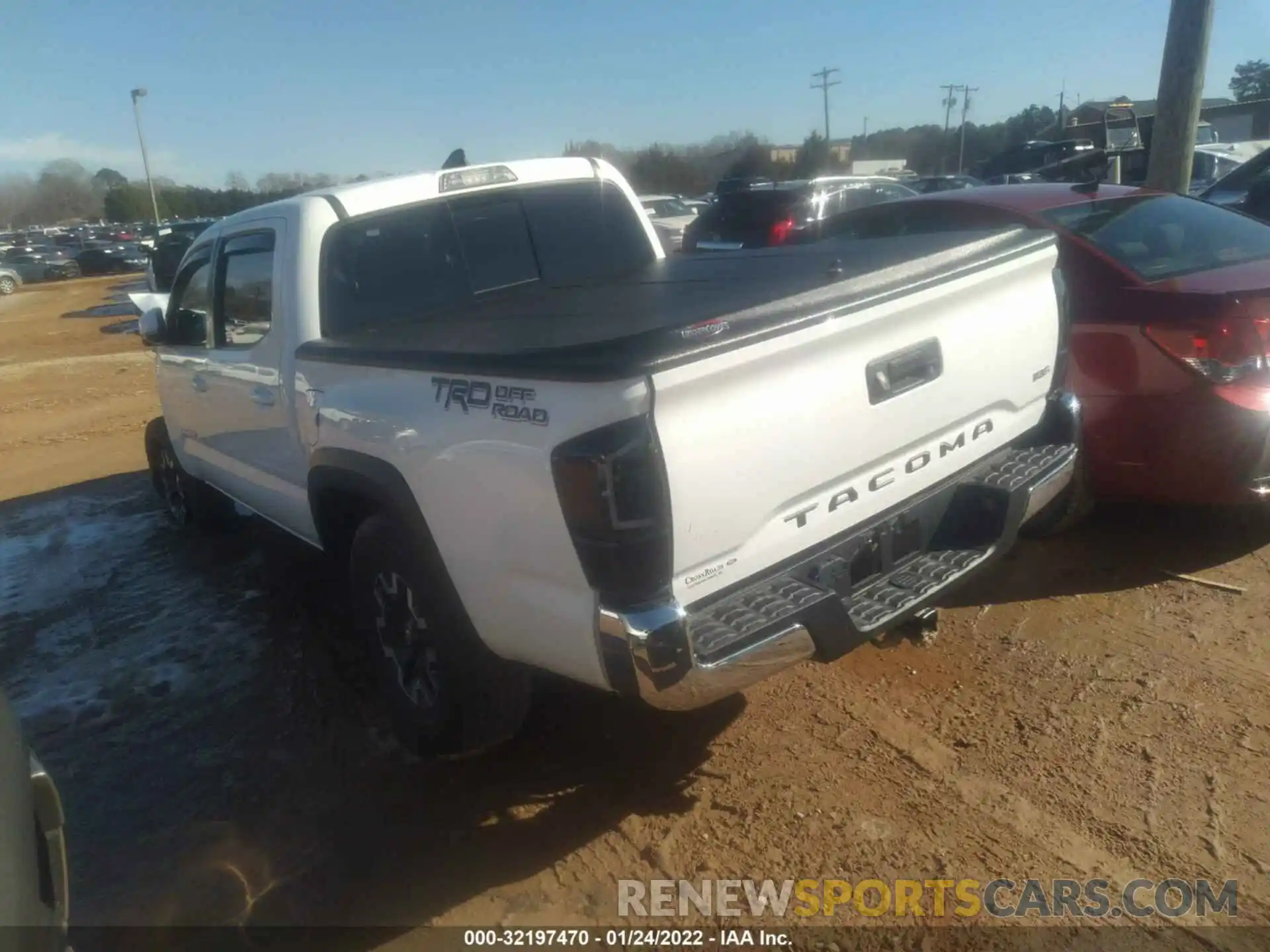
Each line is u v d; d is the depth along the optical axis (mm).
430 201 4398
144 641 5090
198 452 5754
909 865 3004
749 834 3201
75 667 4859
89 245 49625
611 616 2678
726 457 2729
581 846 3236
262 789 3707
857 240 4969
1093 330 4484
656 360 2535
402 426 3227
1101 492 4648
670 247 18953
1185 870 2889
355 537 3736
